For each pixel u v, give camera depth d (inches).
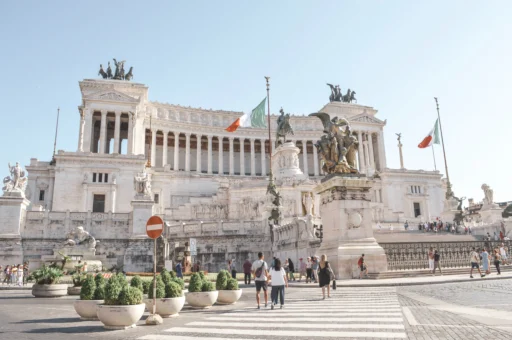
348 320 447.8
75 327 470.3
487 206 2322.8
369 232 956.0
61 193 2874.0
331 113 4697.3
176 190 3361.2
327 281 681.6
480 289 742.5
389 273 946.1
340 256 911.7
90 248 1696.6
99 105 3663.9
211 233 1844.2
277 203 1803.6
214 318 504.7
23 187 1839.3
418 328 386.6
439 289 756.0
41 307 680.4
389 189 3752.5
